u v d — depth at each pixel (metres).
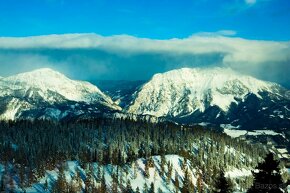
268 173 57.81
